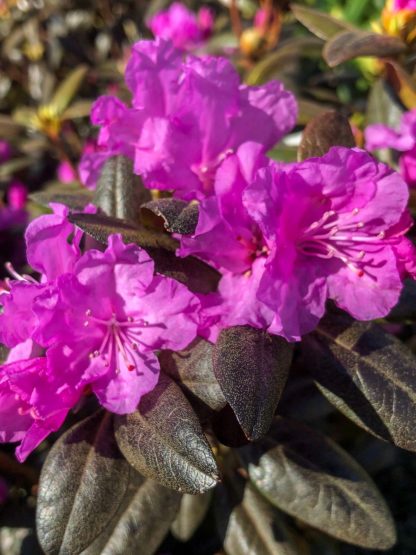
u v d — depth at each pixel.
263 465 0.16
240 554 0.17
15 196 0.29
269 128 0.14
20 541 0.21
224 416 0.13
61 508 0.13
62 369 0.12
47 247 0.12
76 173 0.29
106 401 0.12
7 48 0.37
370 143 0.17
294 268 0.12
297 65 0.29
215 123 0.14
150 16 0.36
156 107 0.14
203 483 0.11
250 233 0.12
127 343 0.12
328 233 0.12
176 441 0.12
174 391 0.12
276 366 0.12
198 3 0.40
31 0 0.39
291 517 0.18
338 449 0.16
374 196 0.12
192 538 0.22
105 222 0.13
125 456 0.12
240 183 0.12
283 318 0.12
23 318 0.12
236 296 0.12
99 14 0.42
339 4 0.42
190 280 0.13
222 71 0.13
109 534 0.15
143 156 0.14
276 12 0.30
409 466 0.26
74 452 0.13
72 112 0.28
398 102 0.19
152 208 0.12
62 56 0.39
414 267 0.12
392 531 0.14
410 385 0.13
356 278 0.12
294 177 0.12
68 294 0.12
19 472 0.21
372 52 0.17
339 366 0.13
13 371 0.12
